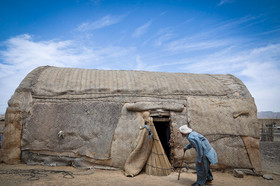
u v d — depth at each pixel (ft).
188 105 25.38
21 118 24.00
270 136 57.57
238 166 23.61
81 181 18.08
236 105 26.07
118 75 29.94
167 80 29.63
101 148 23.06
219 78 32.01
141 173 21.93
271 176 22.50
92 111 24.38
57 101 24.88
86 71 30.40
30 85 25.88
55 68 30.50
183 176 21.20
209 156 17.43
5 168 21.40
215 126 24.59
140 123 23.82
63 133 23.50
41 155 23.52
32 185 16.25
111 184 17.69
